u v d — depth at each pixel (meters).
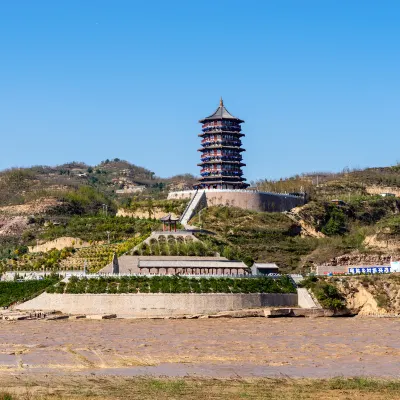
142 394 135.62
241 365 165.62
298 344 193.88
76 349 185.00
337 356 176.88
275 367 163.62
